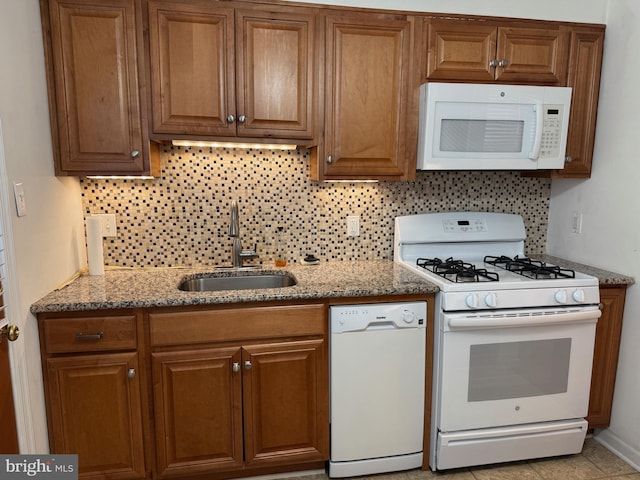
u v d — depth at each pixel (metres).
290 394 1.87
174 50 1.85
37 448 1.61
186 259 2.29
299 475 1.99
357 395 1.91
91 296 1.73
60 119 1.81
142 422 1.78
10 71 1.47
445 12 2.08
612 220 2.20
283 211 2.36
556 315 1.91
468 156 2.11
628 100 2.10
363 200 2.43
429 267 2.21
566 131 2.20
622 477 2.00
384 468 1.99
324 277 2.06
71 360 1.68
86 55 1.79
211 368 1.79
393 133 2.10
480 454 2.01
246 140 1.98
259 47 1.91
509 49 2.12
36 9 1.70
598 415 2.23
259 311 1.79
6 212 1.42
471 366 1.93
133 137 1.87
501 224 2.46
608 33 2.21
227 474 1.94
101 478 1.77
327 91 2.01
